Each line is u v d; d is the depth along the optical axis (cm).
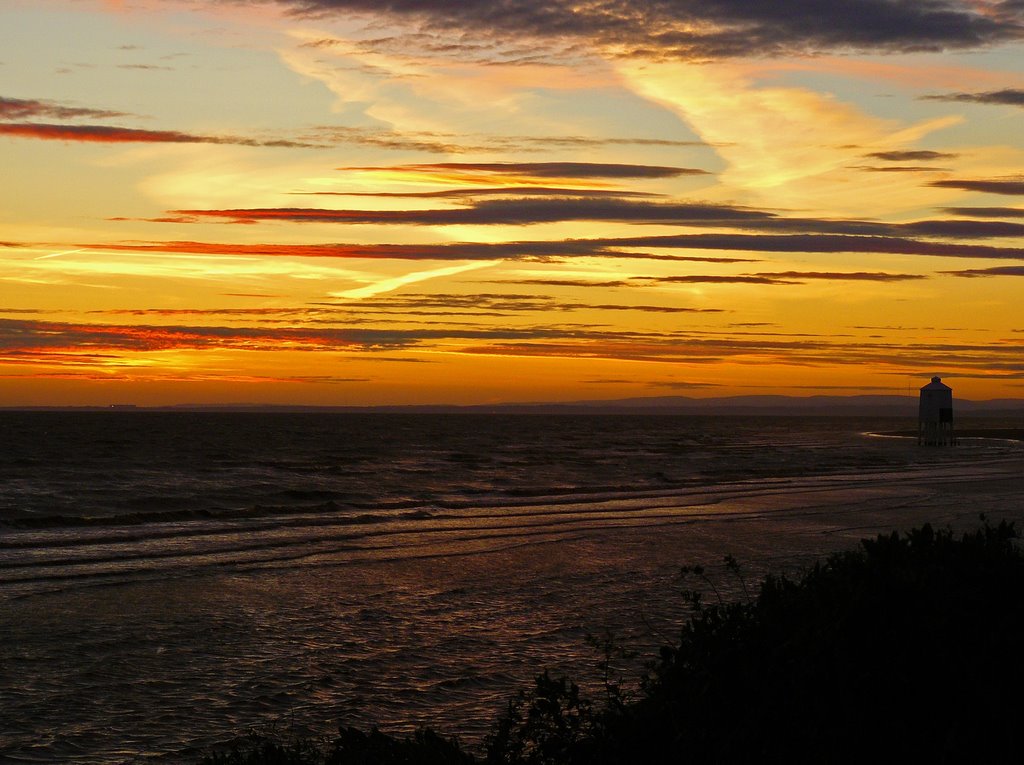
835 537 2395
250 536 2430
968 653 447
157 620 1453
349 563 2006
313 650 1273
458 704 1043
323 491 3791
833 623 481
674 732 500
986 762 407
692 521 2747
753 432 14750
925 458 6894
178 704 1044
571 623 1433
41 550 2173
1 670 1166
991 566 494
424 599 1619
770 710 461
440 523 2725
